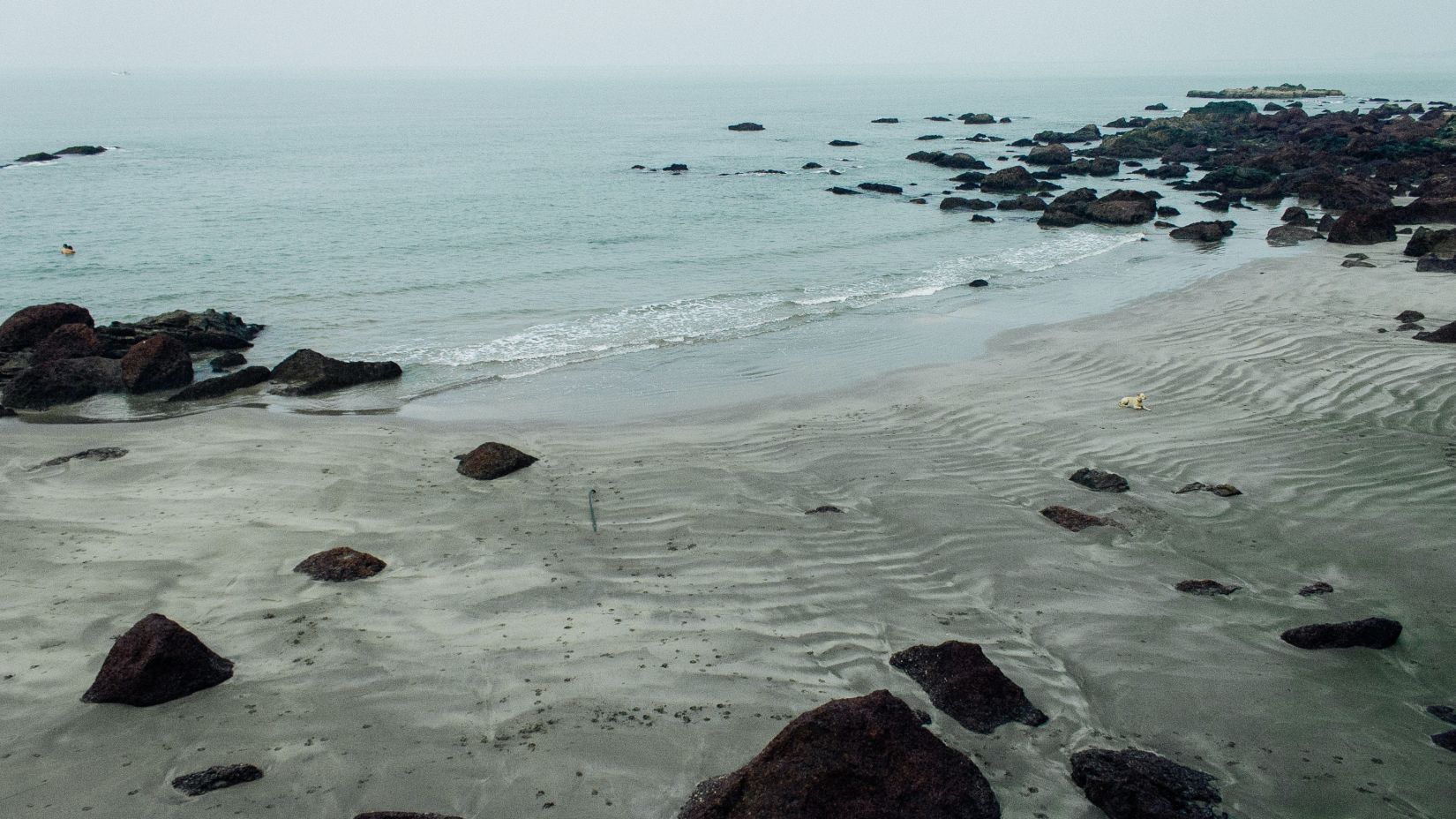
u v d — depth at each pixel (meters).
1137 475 15.11
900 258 36.53
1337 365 19.59
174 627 9.34
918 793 7.21
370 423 18.84
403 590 11.63
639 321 27.14
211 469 16.02
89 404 20.27
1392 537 12.38
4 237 38.69
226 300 29.52
